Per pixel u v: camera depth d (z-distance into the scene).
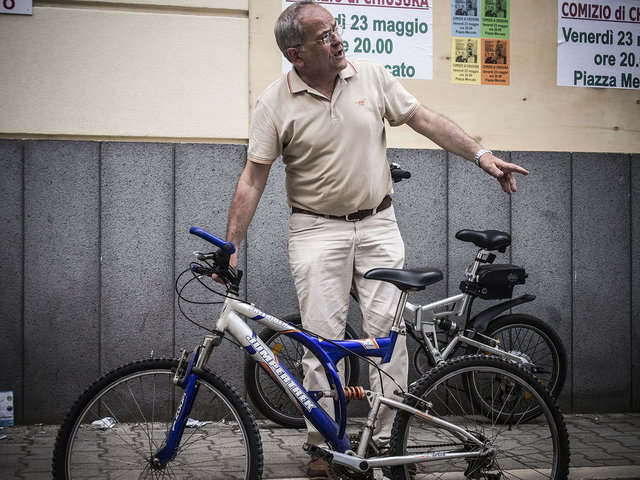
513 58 5.06
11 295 4.51
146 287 4.63
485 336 4.50
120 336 4.61
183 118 4.67
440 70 4.96
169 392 2.99
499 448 3.09
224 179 4.69
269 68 4.75
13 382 4.51
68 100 4.57
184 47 4.66
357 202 3.40
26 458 3.78
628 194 5.14
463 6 4.99
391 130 4.94
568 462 3.10
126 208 4.61
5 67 4.50
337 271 3.44
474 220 4.98
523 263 5.05
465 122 5.01
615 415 5.05
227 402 2.90
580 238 5.10
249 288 4.73
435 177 4.94
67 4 4.57
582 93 5.14
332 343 3.02
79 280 4.57
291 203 3.56
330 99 3.34
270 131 3.40
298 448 3.98
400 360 3.32
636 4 5.14
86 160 4.57
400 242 3.55
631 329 5.14
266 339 4.39
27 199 4.52
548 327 4.74
